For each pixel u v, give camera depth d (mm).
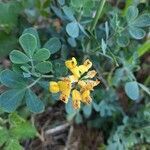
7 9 147
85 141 173
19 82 116
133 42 154
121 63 155
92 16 142
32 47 113
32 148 165
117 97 167
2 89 131
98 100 159
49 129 170
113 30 133
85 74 120
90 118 172
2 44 148
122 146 157
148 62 190
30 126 140
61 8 137
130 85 138
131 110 178
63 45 138
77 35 126
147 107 169
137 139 164
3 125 140
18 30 149
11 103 115
